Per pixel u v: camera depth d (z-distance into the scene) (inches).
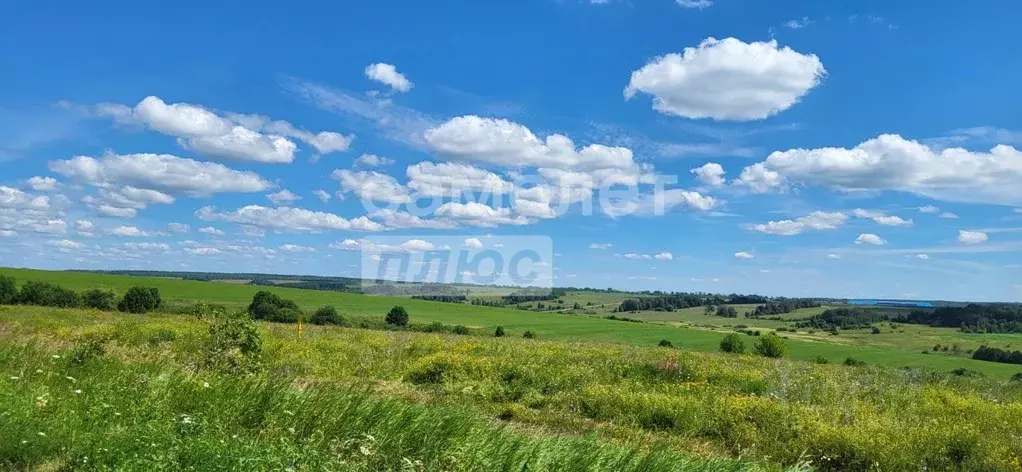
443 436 260.4
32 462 205.8
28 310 1598.2
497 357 768.9
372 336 1154.7
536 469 236.8
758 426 448.8
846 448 389.4
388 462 238.2
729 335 1685.5
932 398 612.1
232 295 2586.1
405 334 1357.0
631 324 2541.8
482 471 235.6
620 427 445.7
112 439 217.2
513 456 245.1
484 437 263.3
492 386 560.7
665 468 256.1
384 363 695.7
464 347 914.1
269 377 320.8
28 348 408.5
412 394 524.1
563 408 491.8
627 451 274.8
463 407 336.2
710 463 277.0
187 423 237.0
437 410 291.6
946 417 512.4
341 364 679.7
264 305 1866.4
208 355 540.7
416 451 249.6
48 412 251.6
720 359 1020.5
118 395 285.1
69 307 1943.9
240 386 303.7
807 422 436.5
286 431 254.8
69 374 348.8
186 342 717.3
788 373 781.3
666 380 656.4
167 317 1525.6
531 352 895.7
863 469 380.2
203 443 207.9
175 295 2479.1
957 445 401.7
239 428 253.8
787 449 398.9
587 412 492.1
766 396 585.3
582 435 408.5
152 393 289.3
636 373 673.0
